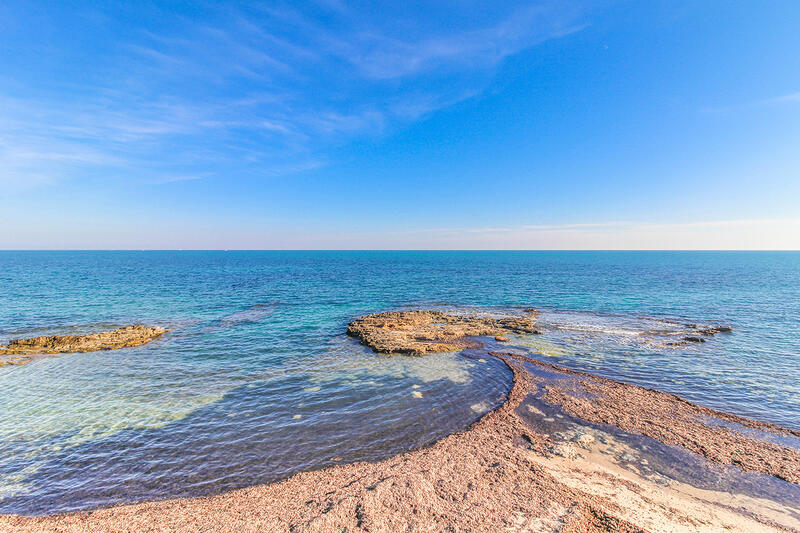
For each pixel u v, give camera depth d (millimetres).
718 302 51062
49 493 11859
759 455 13867
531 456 13875
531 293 61688
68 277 85438
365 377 22625
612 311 45219
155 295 57812
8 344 28922
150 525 10148
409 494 11125
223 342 30797
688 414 17453
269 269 123375
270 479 12523
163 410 17875
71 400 18984
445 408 18297
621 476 12602
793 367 24219
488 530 9562
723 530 10008
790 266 141000
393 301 53969
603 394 19922
